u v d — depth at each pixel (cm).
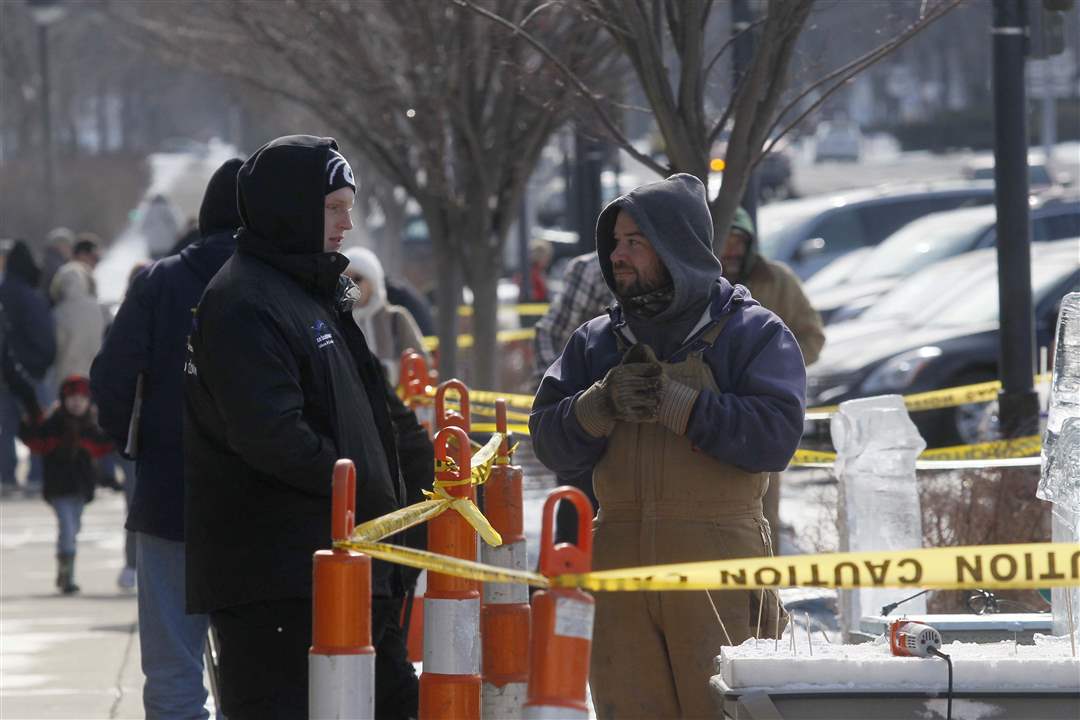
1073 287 4525
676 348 1508
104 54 19200
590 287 2641
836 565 1102
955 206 7162
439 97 3647
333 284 1548
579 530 1113
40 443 3478
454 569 1152
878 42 2439
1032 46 2916
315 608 1227
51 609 3225
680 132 2238
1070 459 1487
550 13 2939
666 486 1477
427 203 4066
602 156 4347
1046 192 5672
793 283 2688
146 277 1908
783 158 13000
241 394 1455
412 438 1716
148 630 1833
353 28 3647
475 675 1468
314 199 1523
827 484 3294
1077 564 1084
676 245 1492
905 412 1980
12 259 5097
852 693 1182
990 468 2380
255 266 1517
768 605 1515
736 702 1182
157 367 1880
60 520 3453
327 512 1496
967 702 1177
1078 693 1173
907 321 4731
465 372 5028
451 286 4106
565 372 1584
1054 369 1534
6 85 16125
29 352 5072
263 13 3591
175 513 1833
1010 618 1560
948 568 1094
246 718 1504
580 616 1095
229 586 1488
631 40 2241
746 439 1443
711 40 3144
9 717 2267
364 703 1221
